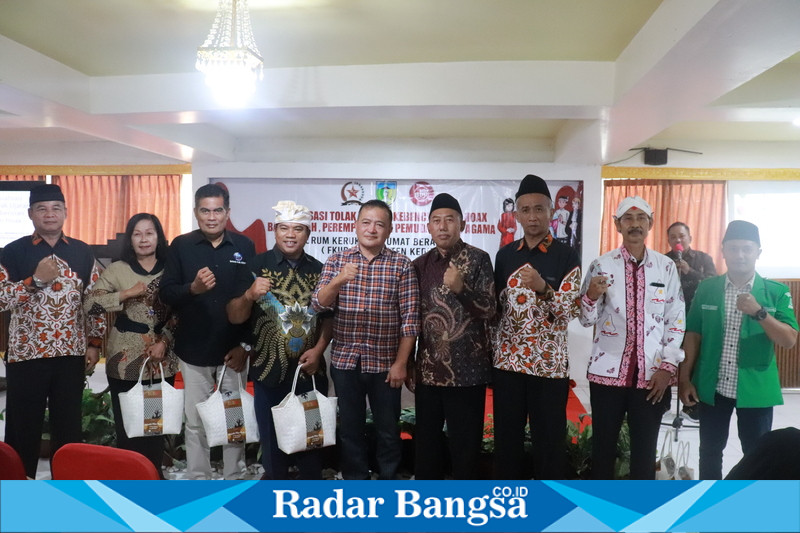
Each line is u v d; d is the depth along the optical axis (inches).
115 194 271.6
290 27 123.0
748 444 108.9
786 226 249.6
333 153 249.3
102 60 146.2
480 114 155.9
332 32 125.5
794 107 140.5
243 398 115.1
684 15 94.3
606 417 106.0
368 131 235.5
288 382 112.0
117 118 164.2
